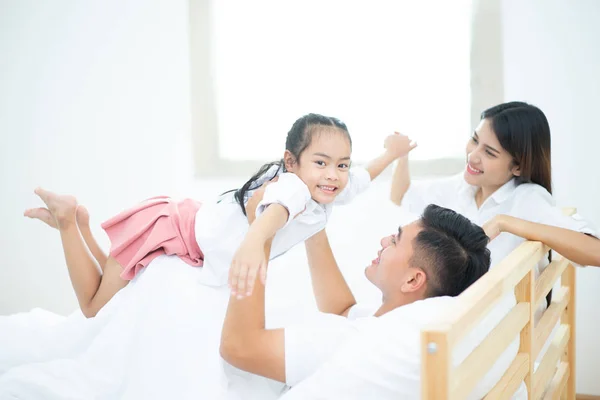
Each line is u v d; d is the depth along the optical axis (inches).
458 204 71.2
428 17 93.7
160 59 99.7
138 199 101.4
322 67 97.0
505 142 63.3
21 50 102.1
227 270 52.6
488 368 39.6
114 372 49.0
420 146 94.8
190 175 100.4
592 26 88.5
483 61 92.2
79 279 59.2
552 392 62.3
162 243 55.2
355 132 96.4
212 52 99.2
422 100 94.5
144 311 51.2
